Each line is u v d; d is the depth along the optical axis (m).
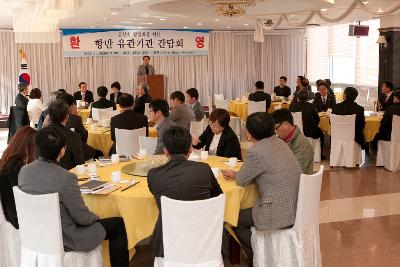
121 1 8.23
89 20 11.73
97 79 14.30
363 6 7.01
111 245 3.36
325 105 9.34
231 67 15.37
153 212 3.26
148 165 3.95
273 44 15.60
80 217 2.99
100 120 7.77
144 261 3.98
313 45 15.44
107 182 3.55
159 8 7.04
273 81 15.71
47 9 6.50
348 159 7.30
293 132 4.26
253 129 3.45
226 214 3.42
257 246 3.48
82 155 4.44
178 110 6.64
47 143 2.95
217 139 4.94
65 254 2.98
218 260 2.88
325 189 6.26
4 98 13.55
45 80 13.93
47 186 2.92
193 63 15.00
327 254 4.16
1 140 10.57
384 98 8.91
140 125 5.98
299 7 6.92
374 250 4.24
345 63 14.03
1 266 3.40
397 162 7.15
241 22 12.60
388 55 11.71
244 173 3.40
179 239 2.80
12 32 13.40
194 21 12.30
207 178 3.02
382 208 5.45
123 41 14.23
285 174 3.35
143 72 12.61
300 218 3.30
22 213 2.95
